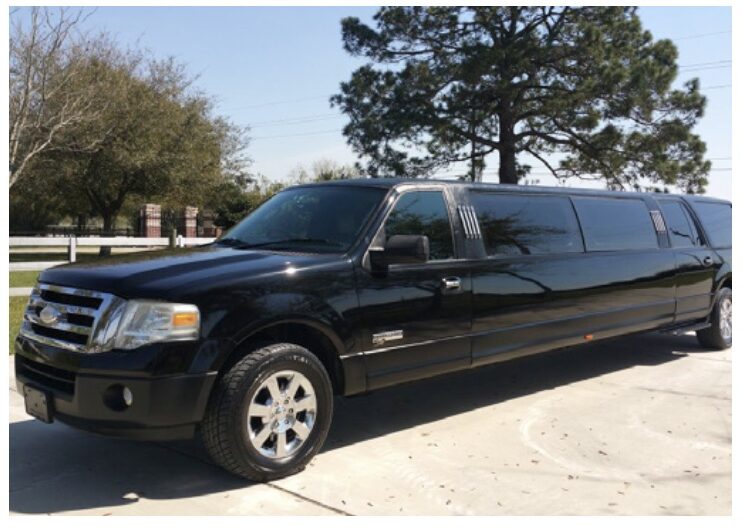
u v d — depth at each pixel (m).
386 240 4.75
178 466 4.31
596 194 6.79
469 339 5.19
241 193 40.44
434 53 28.11
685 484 4.15
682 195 8.16
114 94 26.55
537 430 5.14
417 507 3.77
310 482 4.09
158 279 3.91
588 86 25.33
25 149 20.11
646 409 5.71
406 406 5.77
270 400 4.04
